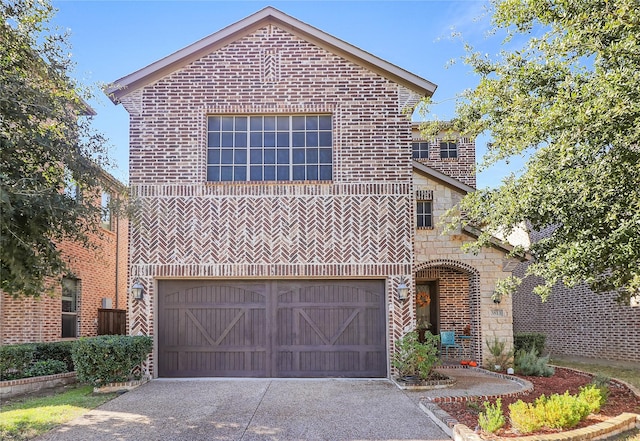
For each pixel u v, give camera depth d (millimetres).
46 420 8500
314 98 12930
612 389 11484
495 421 7203
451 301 17188
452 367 14961
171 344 12578
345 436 7648
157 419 8578
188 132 12797
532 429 7238
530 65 8656
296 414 8898
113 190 10039
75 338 16188
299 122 13102
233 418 8633
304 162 12961
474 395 10266
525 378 13266
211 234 12492
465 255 15406
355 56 12906
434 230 15570
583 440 7199
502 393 10445
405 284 12359
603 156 6961
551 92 8406
